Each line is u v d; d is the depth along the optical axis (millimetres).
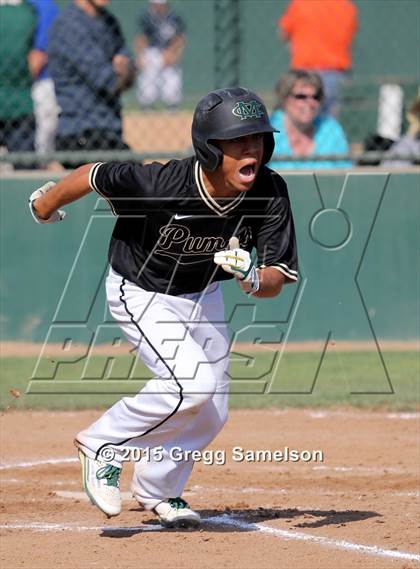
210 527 16406
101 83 30781
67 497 18328
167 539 15656
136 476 16359
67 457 21094
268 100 40750
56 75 30859
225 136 14383
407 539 15555
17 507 17688
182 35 41438
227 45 31312
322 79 32031
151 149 41469
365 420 24141
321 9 33969
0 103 31859
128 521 16875
